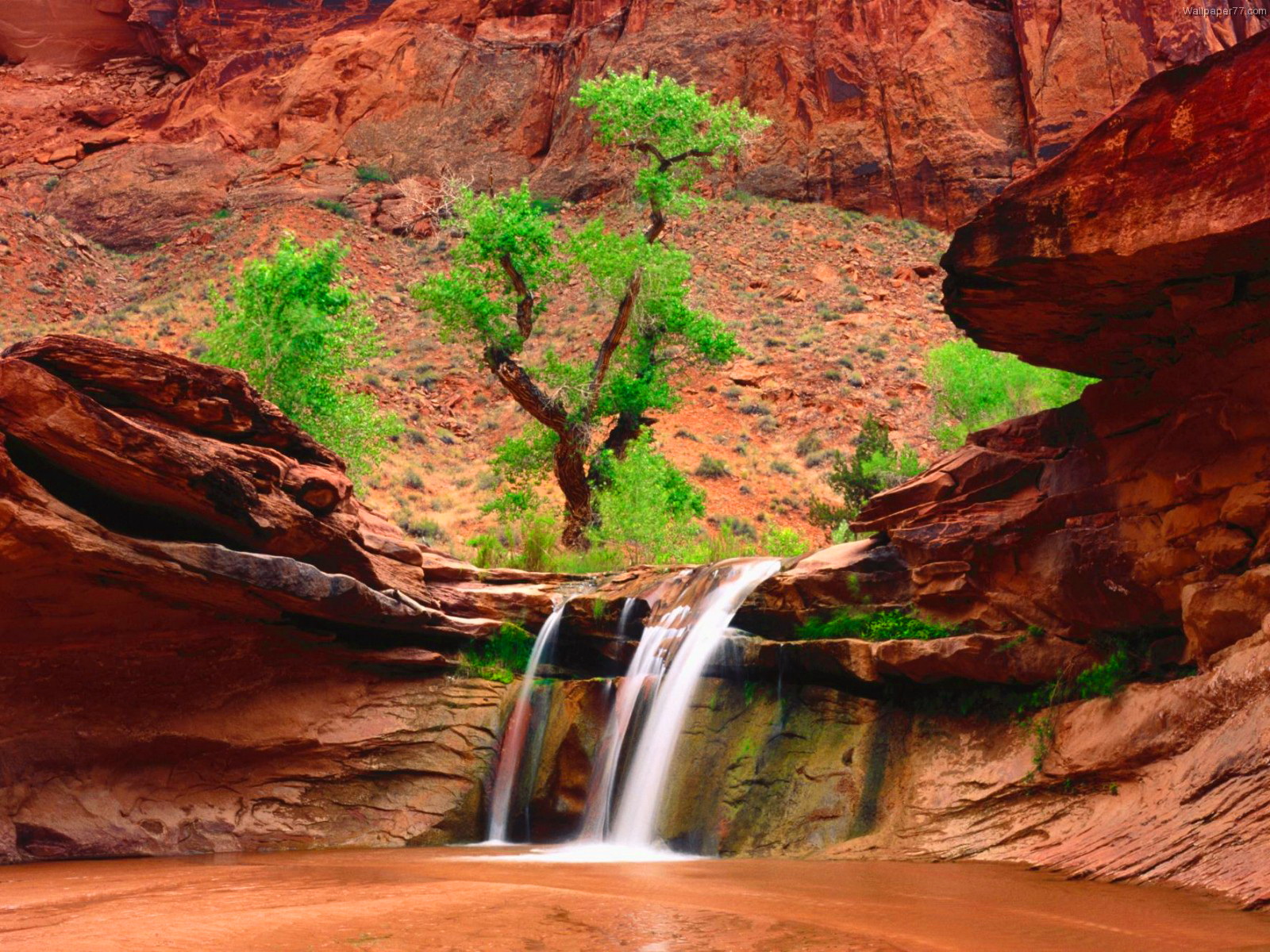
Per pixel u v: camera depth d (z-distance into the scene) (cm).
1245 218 866
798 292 5234
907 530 1280
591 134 5975
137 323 4988
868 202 5791
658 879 932
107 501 1223
